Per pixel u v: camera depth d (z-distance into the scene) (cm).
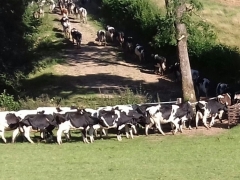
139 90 3155
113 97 2847
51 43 4166
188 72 2509
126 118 2133
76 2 5606
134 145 2052
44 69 3622
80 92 3119
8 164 1764
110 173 1652
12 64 3122
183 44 2502
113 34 4309
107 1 4716
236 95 2467
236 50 3572
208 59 3291
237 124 2300
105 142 2111
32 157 1861
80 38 4119
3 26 3066
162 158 1856
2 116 2067
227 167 1734
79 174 1638
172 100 2923
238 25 4453
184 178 1597
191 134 2216
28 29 3372
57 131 2150
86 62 3822
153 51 3875
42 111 2164
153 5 4359
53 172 1664
